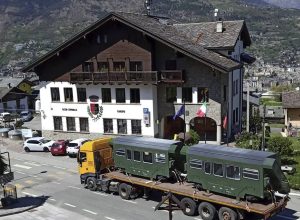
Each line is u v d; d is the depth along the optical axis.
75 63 52.44
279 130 63.94
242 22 52.41
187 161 27.92
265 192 24.66
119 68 50.34
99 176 33.72
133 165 31.36
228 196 26.42
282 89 128.62
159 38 46.25
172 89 49.31
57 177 38.97
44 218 29.30
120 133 51.53
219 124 47.59
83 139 48.22
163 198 28.88
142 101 49.66
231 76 50.50
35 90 97.50
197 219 27.25
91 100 52.38
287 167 36.50
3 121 77.56
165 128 51.00
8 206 31.58
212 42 50.62
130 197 31.62
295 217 27.42
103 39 50.53
